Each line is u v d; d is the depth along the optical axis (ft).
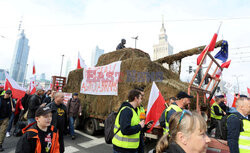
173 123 3.46
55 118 9.85
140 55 23.59
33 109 15.83
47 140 6.24
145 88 15.56
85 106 21.39
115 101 17.62
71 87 25.72
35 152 5.81
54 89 27.27
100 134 20.72
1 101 14.29
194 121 3.23
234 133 6.58
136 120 7.15
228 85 59.36
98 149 15.15
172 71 22.62
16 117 24.40
